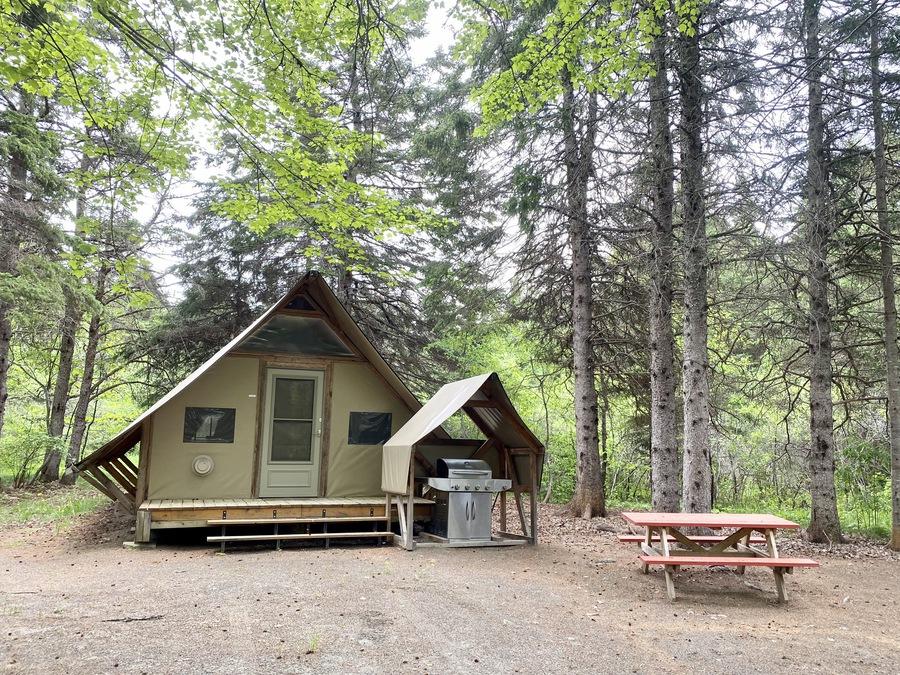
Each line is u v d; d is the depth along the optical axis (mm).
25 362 19625
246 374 9508
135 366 20266
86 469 8266
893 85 9109
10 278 10945
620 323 13461
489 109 8500
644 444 16281
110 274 15930
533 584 6293
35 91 6039
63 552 7609
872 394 12789
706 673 3990
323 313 9984
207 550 7926
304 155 6941
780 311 11086
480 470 8680
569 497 19125
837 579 7152
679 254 8789
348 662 3924
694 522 6062
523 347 17609
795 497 17594
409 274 15297
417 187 15461
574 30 7371
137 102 6578
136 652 3926
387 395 10219
